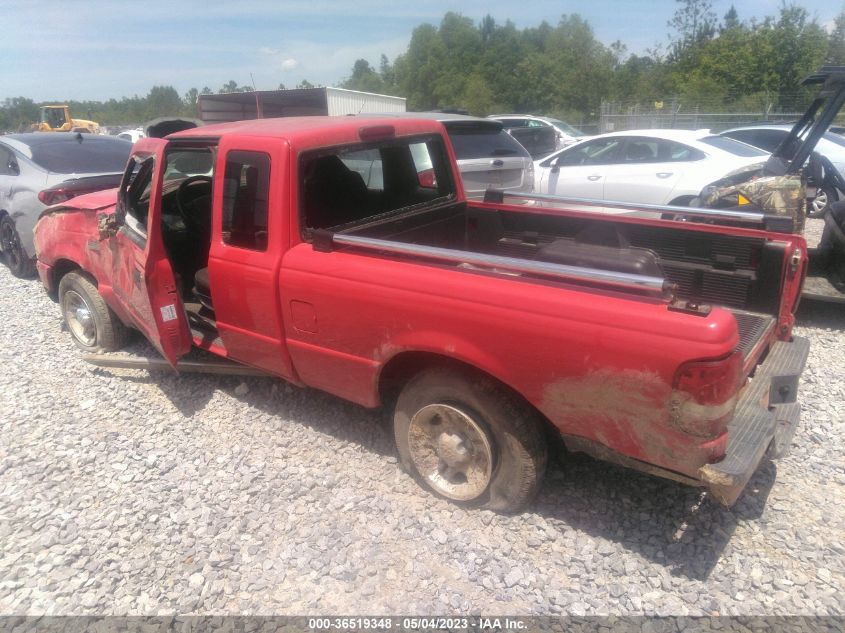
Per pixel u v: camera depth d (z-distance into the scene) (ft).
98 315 17.03
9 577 9.85
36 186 23.81
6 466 12.68
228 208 12.22
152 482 12.10
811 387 14.98
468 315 9.49
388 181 13.88
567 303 8.73
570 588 9.28
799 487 11.32
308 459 12.60
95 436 13.73
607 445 9.14
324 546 10.25
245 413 14.39
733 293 12.30
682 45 165.17
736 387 8.17
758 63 131.03
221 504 11.37
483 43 277.44
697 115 90.58
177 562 10.07
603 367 8.53
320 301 11.14
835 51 136.67
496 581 9.46
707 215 12.96
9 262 26.32
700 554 9.78
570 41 178.29
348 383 11.62
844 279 18.76
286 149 11.29
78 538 10.67
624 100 129.29
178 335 13.79
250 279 12.02
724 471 8.25
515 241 14.99
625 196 29.37
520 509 10.61
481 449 10.39
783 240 11.68
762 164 25.53
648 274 10.41
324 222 12.37
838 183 26.99
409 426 11.15
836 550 9.78
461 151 27.66
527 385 9.28
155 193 12.84
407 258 10.34
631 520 10.57
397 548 10.18
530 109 185.88
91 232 16.21
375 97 62.39
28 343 18.86
